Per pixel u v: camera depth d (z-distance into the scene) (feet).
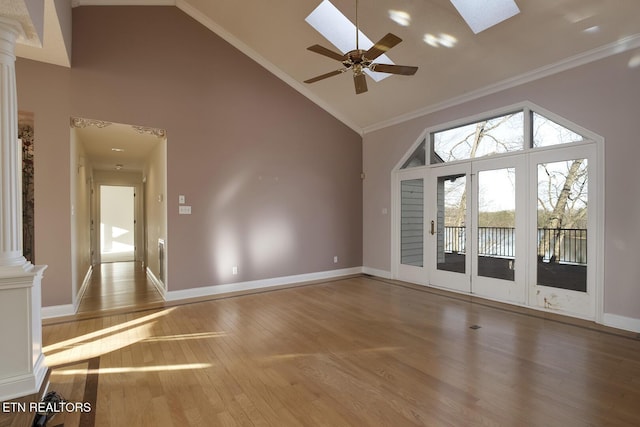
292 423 6.17
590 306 11.72
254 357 9.00
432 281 17.19
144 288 16.74
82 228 16.53
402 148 18.51
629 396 7.03
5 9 6.59
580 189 11.91
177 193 14.67
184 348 9.58
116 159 21.15
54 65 12.08
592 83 11.43
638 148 10.50
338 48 14.73
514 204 13.79
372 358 8.93
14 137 7.13
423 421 6.21
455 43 12.75
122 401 6.88
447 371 8.18
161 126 14.23
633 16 9.85
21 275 6.85
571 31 10.87
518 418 6.29
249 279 16.74
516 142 13.71
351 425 6.11
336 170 20.02
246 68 16.58
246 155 16.58
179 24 14.73
